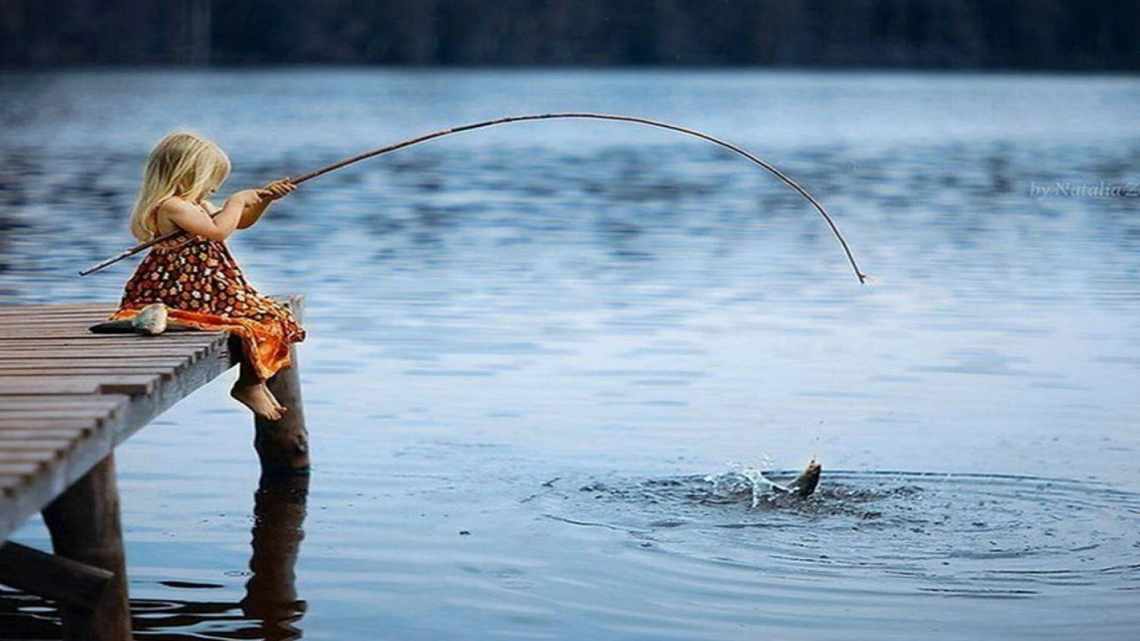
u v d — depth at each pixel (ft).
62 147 365.40
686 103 613.11
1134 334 139.44
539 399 113.80
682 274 174.29
